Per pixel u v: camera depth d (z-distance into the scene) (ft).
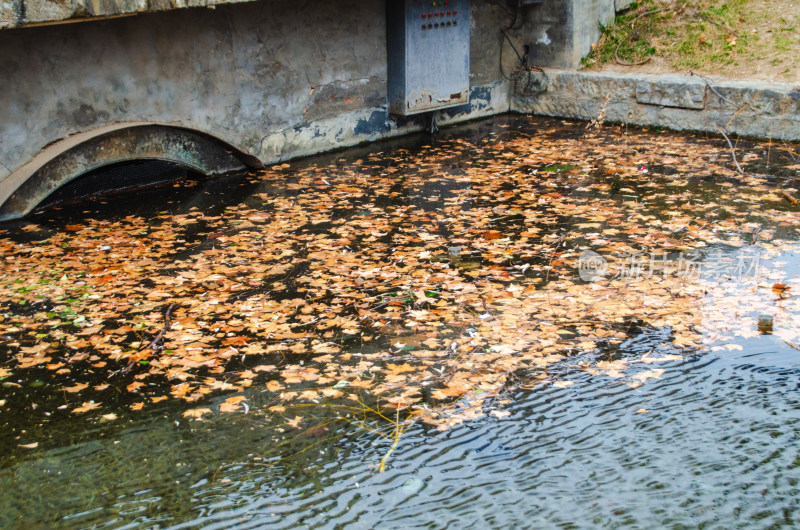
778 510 12.92
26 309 20.29
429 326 19.06
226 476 14.02
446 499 13.29
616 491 13.39
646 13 42.16
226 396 16.43
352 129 36.50
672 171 31.22
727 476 13.75
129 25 27.68
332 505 13.20
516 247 23.86
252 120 32.35
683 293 20.40
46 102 26.37
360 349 18.11
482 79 41.98
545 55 42.45
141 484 13.87
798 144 34.04
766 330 18.44
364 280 21.71
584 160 33.27
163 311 20.08
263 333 18.90
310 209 27.81
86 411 16.06
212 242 24.72
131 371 17.42
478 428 15.19
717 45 38.99
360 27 35.19
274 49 32.32
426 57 36.76
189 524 12.83
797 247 23.21
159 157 29.76
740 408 15.69
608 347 17.93
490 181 30.71
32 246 24.35
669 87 37.22
